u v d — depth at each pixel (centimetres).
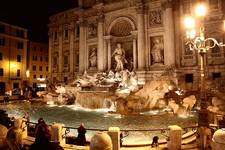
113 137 1108
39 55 6456
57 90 3803
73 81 4181
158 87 2834
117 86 3294
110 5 4166
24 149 990
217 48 3181
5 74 5166
